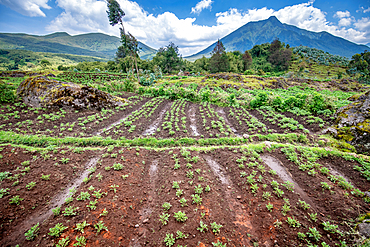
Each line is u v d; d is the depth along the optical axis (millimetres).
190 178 7344
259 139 11438
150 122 14961
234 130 13711
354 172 7859
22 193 6109
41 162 7887
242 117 16328
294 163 8664
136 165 8289
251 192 6836
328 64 93625
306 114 15078
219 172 8273
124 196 6406
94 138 10773
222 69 67438
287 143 10883
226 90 32594
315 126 12719
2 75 32156
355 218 5578
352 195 6555
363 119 10570
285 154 9328
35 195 6207
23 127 11914
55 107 15750
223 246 4746
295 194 6723
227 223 5566
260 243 5043
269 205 6062
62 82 17531
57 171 7465
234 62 76375
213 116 16344
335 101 16969
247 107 20234
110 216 5531
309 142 10852
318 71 85938
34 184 6492
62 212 5516
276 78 45844
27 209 5707
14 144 9266
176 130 12922
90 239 4840
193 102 22672
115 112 17281
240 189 7102
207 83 38156
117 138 11453
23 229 5109
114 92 24516
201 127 13875
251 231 5398
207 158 9383
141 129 13242
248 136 11695
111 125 14117
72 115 15375
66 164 8008
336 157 8891
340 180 7223
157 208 6172
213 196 6527
